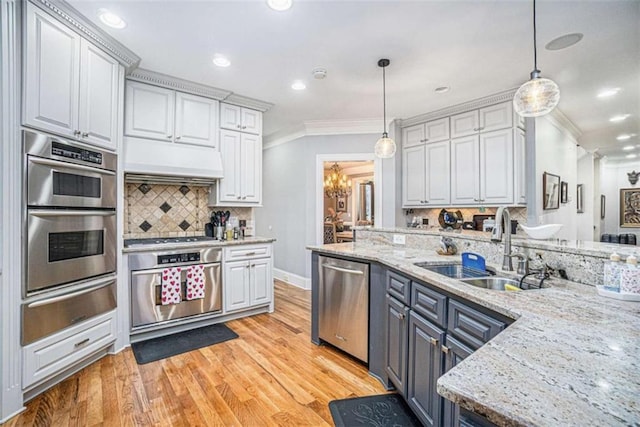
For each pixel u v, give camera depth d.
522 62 2.77
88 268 2.26
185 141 3.25
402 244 2.96
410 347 1.80
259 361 2.47
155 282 2.83
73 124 2.14
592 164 6.09
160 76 3.02
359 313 2.42
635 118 4.21
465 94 3.54
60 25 2.04
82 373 2.24
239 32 2.32
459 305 1.43
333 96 3.60
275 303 4.05
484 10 2.05
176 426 1.72
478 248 2.24
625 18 2.13
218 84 3.26
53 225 2.00
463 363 0.75
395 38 2.40
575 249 1.59
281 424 1.75
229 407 1.89
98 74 2.36
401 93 3.52
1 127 1.74
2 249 1.74
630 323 1.01
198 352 2.61
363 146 4.66
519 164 3.46
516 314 1.11
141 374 2.24
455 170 4.01
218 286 3.22
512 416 0.56
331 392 2.07
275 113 4.25
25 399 1.89
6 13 1.76
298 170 4.97
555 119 4.04
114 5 2.00
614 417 0.54
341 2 1.98
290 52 2.61
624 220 7.23
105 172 2.41
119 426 1.71
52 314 1.99
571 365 0.74
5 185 1.75
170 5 2.01
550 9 2.04
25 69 1.84
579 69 2.88
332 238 8.01
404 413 1.86
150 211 3.36
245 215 4.05
